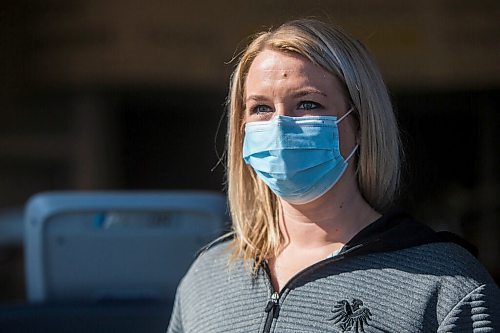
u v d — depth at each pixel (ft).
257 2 48.60
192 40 50.29
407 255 15.85
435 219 47.11
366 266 15.96
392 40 46.75
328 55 16.44
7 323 22.17
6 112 53.93
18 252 49.80
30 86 53.72
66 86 53.52
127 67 51.34
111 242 24.29
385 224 16.47
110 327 22.27
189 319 17.81
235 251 17.95
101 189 54.44
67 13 52.31
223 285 17.58
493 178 48.19
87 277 24.38
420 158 48.88
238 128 18.07
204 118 57.26
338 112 16.63
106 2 51.29
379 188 17.02
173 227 24.18
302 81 16.39
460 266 15.49
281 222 17.75
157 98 54.95
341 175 16.76
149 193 24.62
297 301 16.14
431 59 46.52
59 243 24.27
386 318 15.26
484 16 45.68
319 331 15.62
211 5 49.60
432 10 46.14
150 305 22.86
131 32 51.11
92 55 51.93
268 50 16.92
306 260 16.90
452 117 49.37
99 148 54.44
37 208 24.23
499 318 14.99
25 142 54.24
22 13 52.90
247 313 16.76
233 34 49.37
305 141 16.31
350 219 16.97
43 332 22.24
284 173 16.39
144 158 57.26
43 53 53.16
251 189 18.45
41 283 24.49
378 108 16.67
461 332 14.90
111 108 54.95
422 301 15.24
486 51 45.88
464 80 46.55
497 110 48.44
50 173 54.60
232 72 18.33
